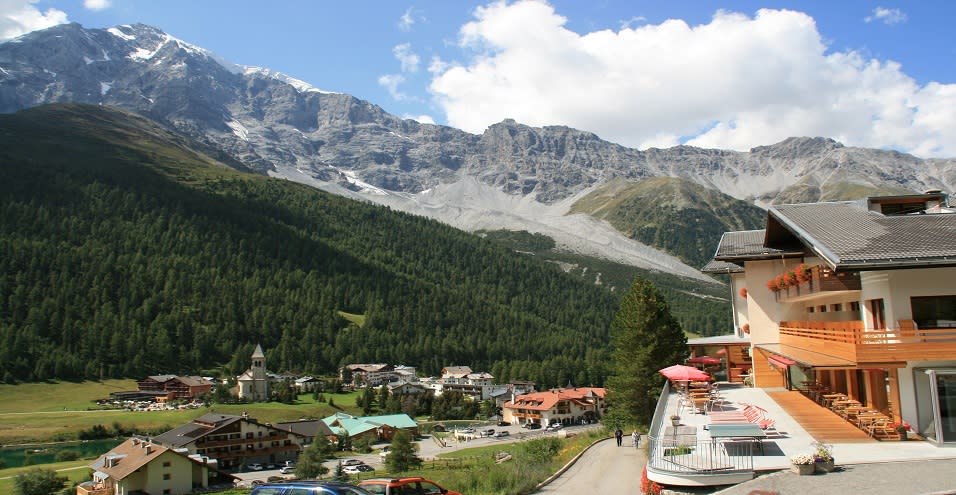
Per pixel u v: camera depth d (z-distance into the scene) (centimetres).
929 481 2022
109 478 7644
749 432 2511
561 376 19575
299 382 17862
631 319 5772
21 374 15262
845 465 2319
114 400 14812
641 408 5672
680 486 2358
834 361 2862
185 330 19175
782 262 4456
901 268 2653
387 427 12775
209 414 11325
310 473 8888
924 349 2606
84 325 17775
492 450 9819
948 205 3506
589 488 3200
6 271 19162
